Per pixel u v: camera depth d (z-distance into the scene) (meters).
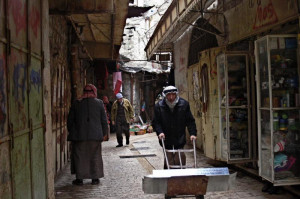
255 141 6.29
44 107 3.87
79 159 5.92
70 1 4.96
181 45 11.66
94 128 5.89
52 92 5.87
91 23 7.66
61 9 4.96
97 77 13.96
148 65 19.92
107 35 9.05
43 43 3.91
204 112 7.35
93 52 10.14
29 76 3.21
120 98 11.41
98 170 5.98
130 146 11.39
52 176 4.25
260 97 5.18
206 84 7.23
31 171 3.19
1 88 2.40
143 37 20.31
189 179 3.32
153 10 20.30
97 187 5.79
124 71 18.39
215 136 6.80
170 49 13.71
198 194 3.37
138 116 19.84
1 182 2.36
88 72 14.04
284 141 4.84
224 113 6.52
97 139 5.88
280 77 4.85
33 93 3.39
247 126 6.41
